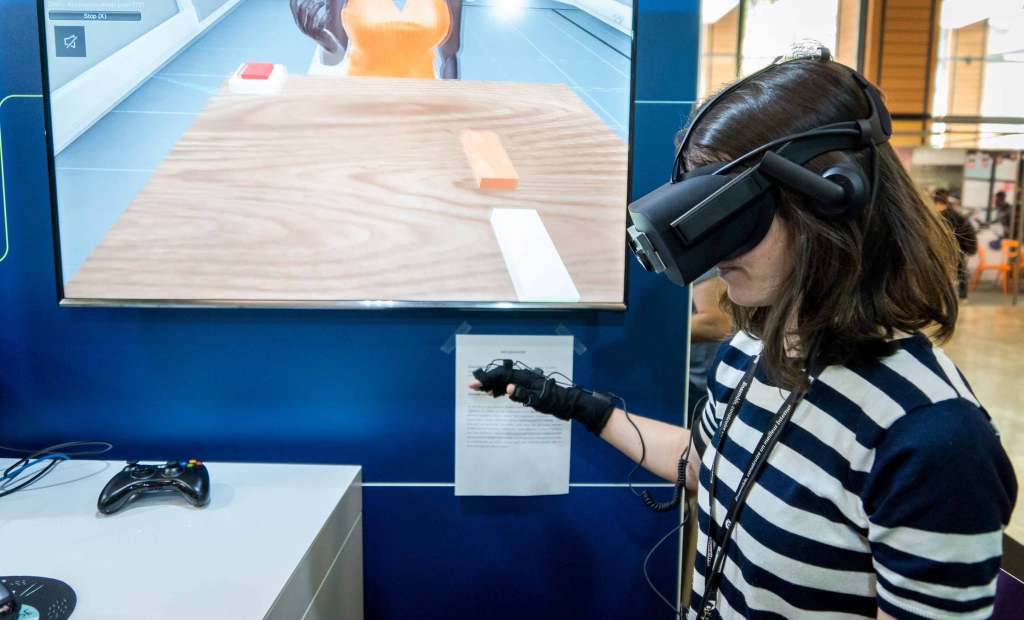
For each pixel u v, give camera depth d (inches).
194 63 42.4
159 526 36.8
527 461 47.9
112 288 43.9
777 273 22.8
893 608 20.7
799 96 21.5
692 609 30.8
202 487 39.1
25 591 29.6
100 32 41.8
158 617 28.4
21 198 44.5
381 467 48.1
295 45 42.6
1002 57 97.3
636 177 45.5
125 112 42.5
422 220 44.0
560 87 43.7
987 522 19.5
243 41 42.4
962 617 19.7
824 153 20.9
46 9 41.6
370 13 42.4
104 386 46.7
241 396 47.1
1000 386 111.7
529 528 49.2
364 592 49.6
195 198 43.3
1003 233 162.2
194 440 47.4
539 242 44.6
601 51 43.5
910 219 21.2
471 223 44.3
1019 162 157.1
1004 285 164.2
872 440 21.6
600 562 49.6
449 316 46.3
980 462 19.6
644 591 49.9
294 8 42.2
